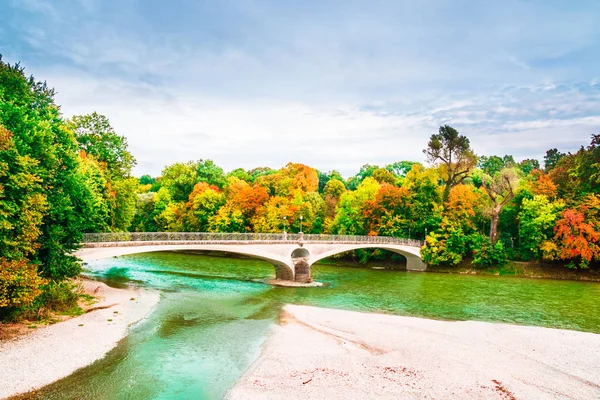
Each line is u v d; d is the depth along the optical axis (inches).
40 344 845.2
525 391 714.8
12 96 1122.0
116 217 1961.1
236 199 3319.4
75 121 1921.8
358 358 862.5
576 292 1822.1
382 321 1210.6
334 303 1524.4
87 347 864.3
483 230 2819.9
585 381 778.8
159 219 3629.4
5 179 850.8
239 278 2058.3
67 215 1096.2
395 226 2790.4
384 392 693.9
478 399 677.9
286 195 3432.6
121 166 2020.2
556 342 1018.7
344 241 2260.1
